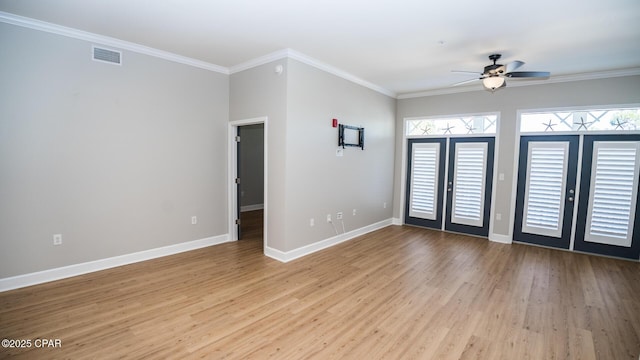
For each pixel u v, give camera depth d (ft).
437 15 9.68
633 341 8.27
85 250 11.98
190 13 9.77
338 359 7.36
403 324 8.96
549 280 12.35
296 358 7.36
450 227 20.04
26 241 10.68
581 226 16.02
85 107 11.68
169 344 7.77
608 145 15.25
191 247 15.28
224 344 7.84
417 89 20.10
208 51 13.44
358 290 11.16
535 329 8.80
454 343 8.09
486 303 10.33
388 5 9.07
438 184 20.48
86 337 7.97
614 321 9.29
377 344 7.98
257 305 9.89
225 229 16.75
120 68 12.45
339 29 10.89
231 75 15.94
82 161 11.72
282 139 13.60
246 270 12.84
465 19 9.94
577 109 15.85
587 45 11.94
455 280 12.22
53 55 10.90
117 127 12.51
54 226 11.21
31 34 10.43
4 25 9.93
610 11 9.17
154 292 10.62
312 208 15.11
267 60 13.94
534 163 17.15
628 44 11.77
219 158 16.10
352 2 8.91
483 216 18.80
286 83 13.25
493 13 9.47
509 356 7.59
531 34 11.02
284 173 13.60
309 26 10.66
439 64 14.87
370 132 19.01
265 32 11.23
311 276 12.35
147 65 13.20
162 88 13.71
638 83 14.55
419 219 21.38
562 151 16.34
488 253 15.72
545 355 7.66
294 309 9.70
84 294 10.32
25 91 10.42
